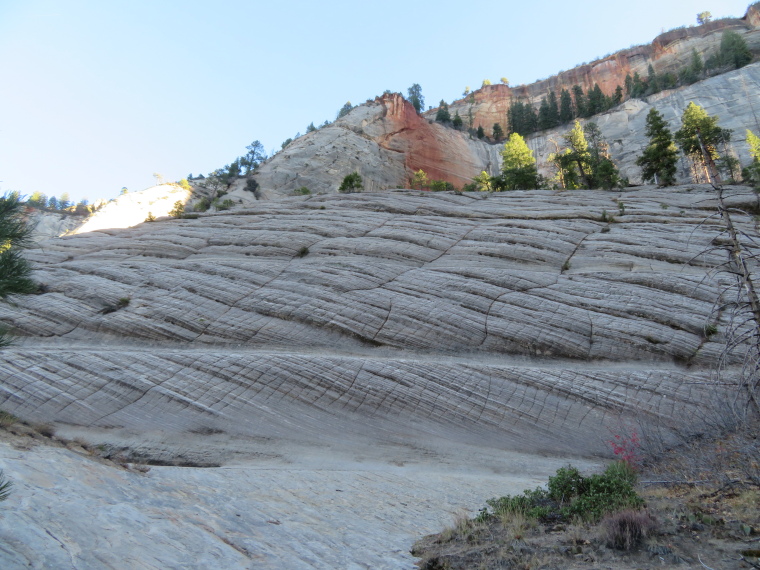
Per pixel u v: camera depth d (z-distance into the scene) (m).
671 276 27.67
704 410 18.47
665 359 22.88
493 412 20.00
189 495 12.27
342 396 20.59
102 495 10.69
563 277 29.33
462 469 17.83
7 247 8.34
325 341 25.28
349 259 32.50
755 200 37.97
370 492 14.66
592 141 90.44
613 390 20.42
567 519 10.45
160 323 26.42
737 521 9.02
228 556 8.98
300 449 18.59
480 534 10.33
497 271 29.70
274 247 35.38
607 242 33.41
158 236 38.34
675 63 124.31
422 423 19.78
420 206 44.16
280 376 21.16
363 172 95.44
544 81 144.62
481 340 24.73
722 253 29.41
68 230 87.50
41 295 29.14
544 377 21.25
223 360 21.92
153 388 20.45
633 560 8.23
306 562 9.20
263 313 26.97
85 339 26.05
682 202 41.44
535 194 49.06
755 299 9.15
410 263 32.66
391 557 9.67
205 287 29.09
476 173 109.06
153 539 9.04
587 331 24.59
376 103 111.56
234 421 19.50
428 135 109.56
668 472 13.48
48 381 20.39
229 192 92.00
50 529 8.39
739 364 21.55
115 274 31.05
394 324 25.78
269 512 11.85
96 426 18.91
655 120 61.25
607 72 134.88
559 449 18.70
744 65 98.44
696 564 7.86
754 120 82.19
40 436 17.27
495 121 137.88
